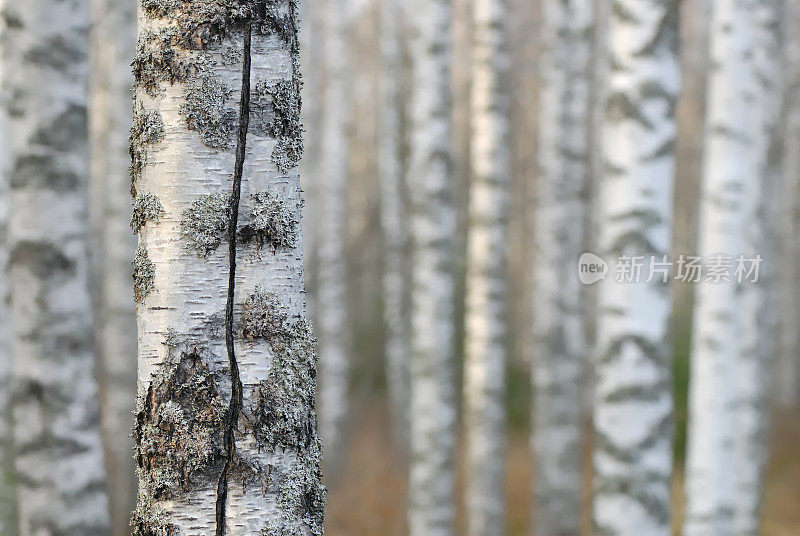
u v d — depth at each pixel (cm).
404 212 1453
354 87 1867
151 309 135
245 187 135
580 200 755
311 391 142
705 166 446
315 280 1154
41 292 306
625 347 281
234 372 134
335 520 901
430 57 570
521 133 1625
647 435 280
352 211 1739
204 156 134
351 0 1738
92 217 957
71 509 310
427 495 583
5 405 364
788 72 1020
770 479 990
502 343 630
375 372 1469
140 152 137
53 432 308
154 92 135
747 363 598
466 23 1544
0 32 337
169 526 132
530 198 1527
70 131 306
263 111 136
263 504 134
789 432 1147
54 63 302
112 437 641
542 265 753
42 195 303
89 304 317
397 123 1269
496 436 631
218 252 134
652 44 274
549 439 744
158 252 135
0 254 354
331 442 995
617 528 283
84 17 309
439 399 583
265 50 136
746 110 433
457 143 1562
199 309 134
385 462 1121
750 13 429
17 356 308
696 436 450
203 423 133
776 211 695
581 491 752
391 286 1205
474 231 615
